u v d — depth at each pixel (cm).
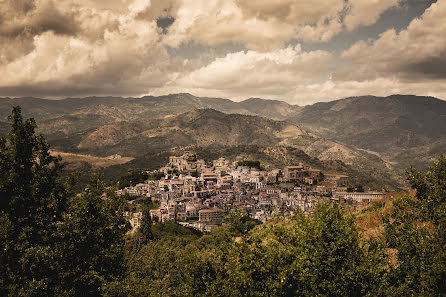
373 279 2369
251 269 2467
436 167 3014
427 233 2733
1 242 2884
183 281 2966
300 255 2425
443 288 2245
